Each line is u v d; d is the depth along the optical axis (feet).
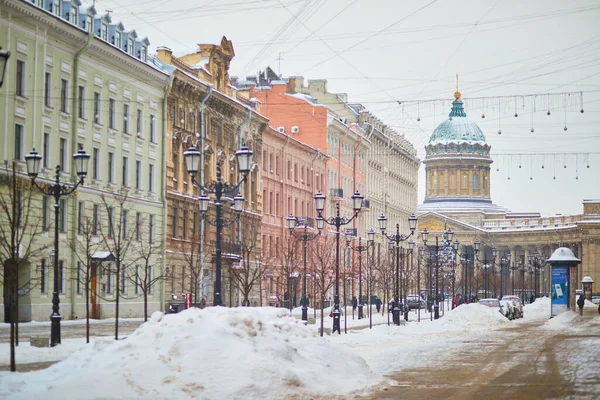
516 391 82.74
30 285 192.34
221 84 305.73
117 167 233.76
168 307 254.06
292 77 439.63
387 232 519.60
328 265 339.98
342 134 425.69
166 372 74.28
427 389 84.33
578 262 273.13
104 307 222.07
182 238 269.23
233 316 83.10
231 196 295.48
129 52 243.60
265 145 337.31
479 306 241.35
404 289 333.01
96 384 72.33
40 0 204.33
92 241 217.36
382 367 108.47
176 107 266.98
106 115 228.22
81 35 212.84
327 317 269.23
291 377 76.38
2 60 74.54
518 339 171.12
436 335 184.96
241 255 293.84
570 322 242.17
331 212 412.16
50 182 201.16
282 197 353.72
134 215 240.12
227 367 75.20
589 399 76.84
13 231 102.94
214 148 291.38
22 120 191.93
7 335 154.20
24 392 72.49
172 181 264.52
